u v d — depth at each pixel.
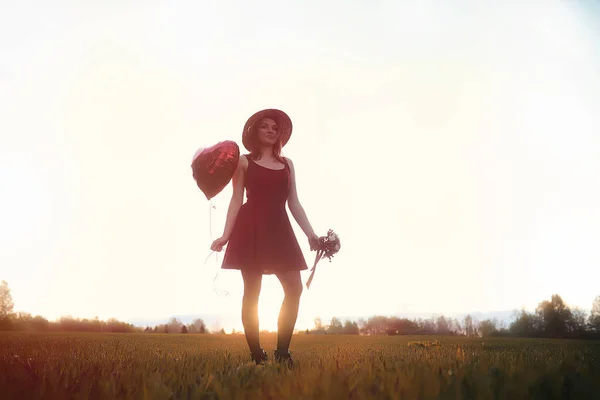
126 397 1.72
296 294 3.49
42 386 1.77
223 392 1.65
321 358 3.37
